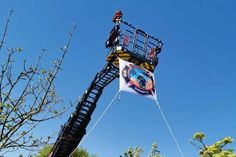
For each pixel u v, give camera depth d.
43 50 6.23
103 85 19.86
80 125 19.98
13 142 5.80
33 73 6.02
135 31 18.75
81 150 34.19
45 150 27.09
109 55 18.73
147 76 17.95
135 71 17.66
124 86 16.92
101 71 19.66
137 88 17.28
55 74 6.18
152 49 19.14
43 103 6.02
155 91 17.84
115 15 18.80
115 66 19.00
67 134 19.84
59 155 20.55
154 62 18.75
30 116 5.90
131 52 18.22
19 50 5.92
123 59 18.66
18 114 5.82
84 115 19.94
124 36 18.34
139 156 31.92
